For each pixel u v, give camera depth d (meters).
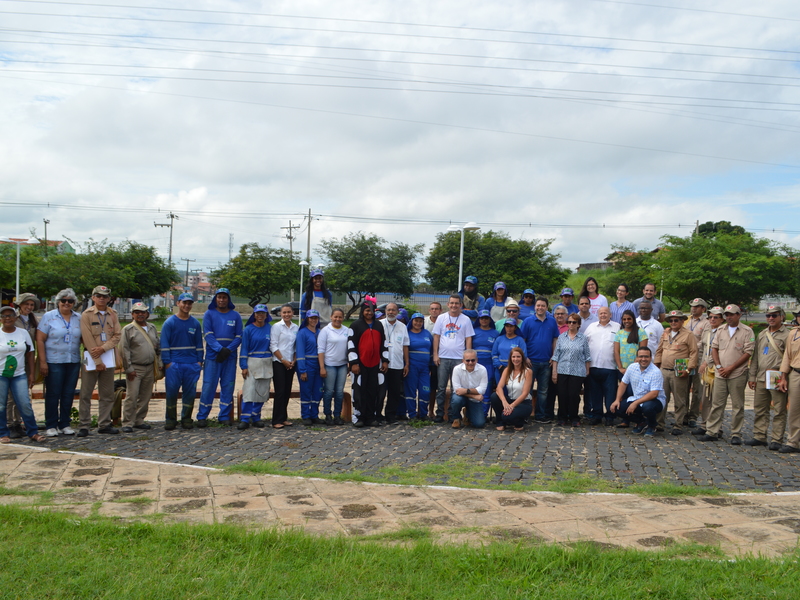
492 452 7.45
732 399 8.25
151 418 10.32
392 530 4.55
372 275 45.12
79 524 4.34
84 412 8.16
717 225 56.22
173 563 3.71
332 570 3.64
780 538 4.43
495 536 4.42
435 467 6.55
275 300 65.56
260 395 9.09
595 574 3.62
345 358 9.58
